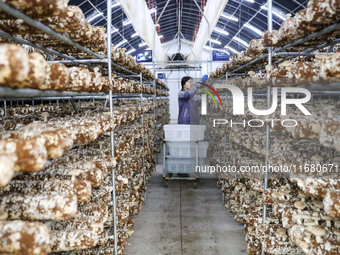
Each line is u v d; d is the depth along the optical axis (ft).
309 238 5.67
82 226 5.78
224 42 58.85
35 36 5.79
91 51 7.25
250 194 11.45
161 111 27.73
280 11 35.70
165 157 17.35
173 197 15.80
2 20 4.65
